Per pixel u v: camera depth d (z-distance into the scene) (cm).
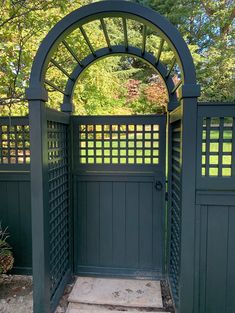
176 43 172
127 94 884
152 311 222
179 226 195
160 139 261
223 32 932
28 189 269
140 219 269
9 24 278
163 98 886
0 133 265
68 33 185
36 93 175
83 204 272
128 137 264
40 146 179
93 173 269
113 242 273
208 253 187
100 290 248
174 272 226
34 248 184
